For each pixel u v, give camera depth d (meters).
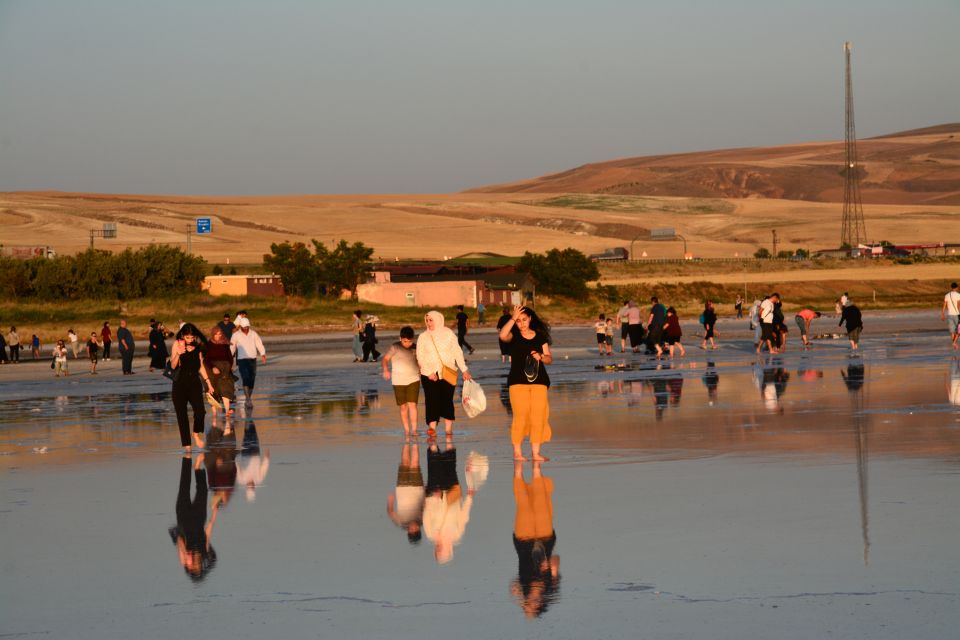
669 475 19.31
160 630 10.82
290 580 12.67
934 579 11.85
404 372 26.73
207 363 32.94
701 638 10.12
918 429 24.36
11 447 26.36
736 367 47.59
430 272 184.50
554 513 16.20
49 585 12.69
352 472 21.06
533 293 177.00
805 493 17.06
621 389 37.91
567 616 10.92
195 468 22.17
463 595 11.80
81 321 122.31
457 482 19.47
